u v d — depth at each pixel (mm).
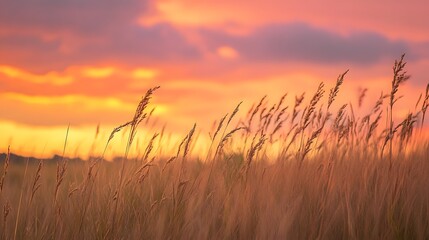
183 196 5328
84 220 4988
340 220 4785
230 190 5508
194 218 4883
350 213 4582
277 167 6074
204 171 6000
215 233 4707
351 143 6781
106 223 4840
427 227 4648
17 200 5574
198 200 5207
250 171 5852
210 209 5031
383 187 5059
